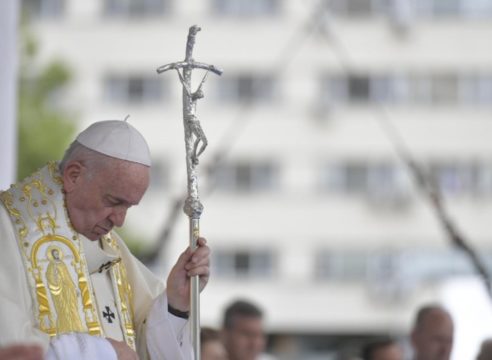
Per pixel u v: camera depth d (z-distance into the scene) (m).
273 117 92.06
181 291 12.65
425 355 21.42
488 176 93.38
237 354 21.67
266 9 91.25
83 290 12.67
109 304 12.91
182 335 12.79
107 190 12.37
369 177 93.00
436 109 93.19
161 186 89.31
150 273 13.73
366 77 92.56
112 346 12.06
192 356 12.41
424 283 90.88
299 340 93.44
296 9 91.12
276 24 91.12
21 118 65.25
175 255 80.31
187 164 12.49
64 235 12.63
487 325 30.89
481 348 20.28
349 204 93.00
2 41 19.98
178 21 91.31
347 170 92.94
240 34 91.19
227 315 21.88
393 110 92.94
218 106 90.81
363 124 92.62
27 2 90.12
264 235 93.19
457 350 30.94
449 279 33.56
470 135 93.25
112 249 13.20
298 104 91.88
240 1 91.56
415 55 93.00
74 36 90.75
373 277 92.81
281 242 93.31
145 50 91.19
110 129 12.45
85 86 90.69
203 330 19.27
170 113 90.44
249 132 92.44
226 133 90.75
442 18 93.31
